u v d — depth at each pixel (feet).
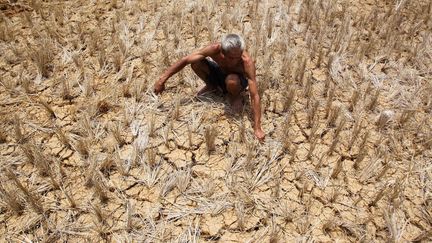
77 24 14.30
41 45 13.29
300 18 15.38
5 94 11.92
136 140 10.66
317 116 11.66
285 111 11.73
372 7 16.69
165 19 15.25
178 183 9.72
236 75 10.87
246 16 15.80
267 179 9.93
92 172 9.64
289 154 10.61
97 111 11.42
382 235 9.06
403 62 13.92
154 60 13.37
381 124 11.38
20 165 10.12
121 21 14.71
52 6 15.39
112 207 9.34
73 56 12.96
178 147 10.69
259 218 9.22
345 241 8.94
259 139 10.69
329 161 10.51
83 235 8.84
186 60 10.98
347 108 12.04
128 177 9.95
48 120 11.24
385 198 9.69
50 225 8.98
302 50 14.06
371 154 10.72
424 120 11.36
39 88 12.19
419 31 15.38
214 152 10.59
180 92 12.16
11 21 14.82
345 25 15.11
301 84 12.64
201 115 11.37
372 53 14.05
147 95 11.96
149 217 9.14
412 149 10.91
